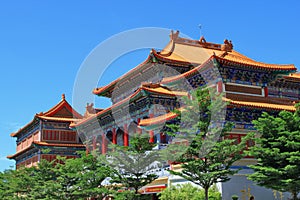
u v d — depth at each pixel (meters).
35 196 43.00
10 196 51.09
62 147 79.75
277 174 29.48
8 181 53.69
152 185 41.84
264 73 42.88
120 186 36.09
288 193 38.47
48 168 44.12
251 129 39.56
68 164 38.72
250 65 41.22
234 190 36.06
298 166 28.75
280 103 43.41
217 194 33.09
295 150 29.61
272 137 30.66
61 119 82.12
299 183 28.88
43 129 81.31
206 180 29.39
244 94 42.03
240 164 37.38
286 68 43.25
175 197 32.38
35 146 77.75
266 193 37.66
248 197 36.47
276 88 48.78
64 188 38.34
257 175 30.48
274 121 30.58
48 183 39.12
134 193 33.09
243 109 38.75
